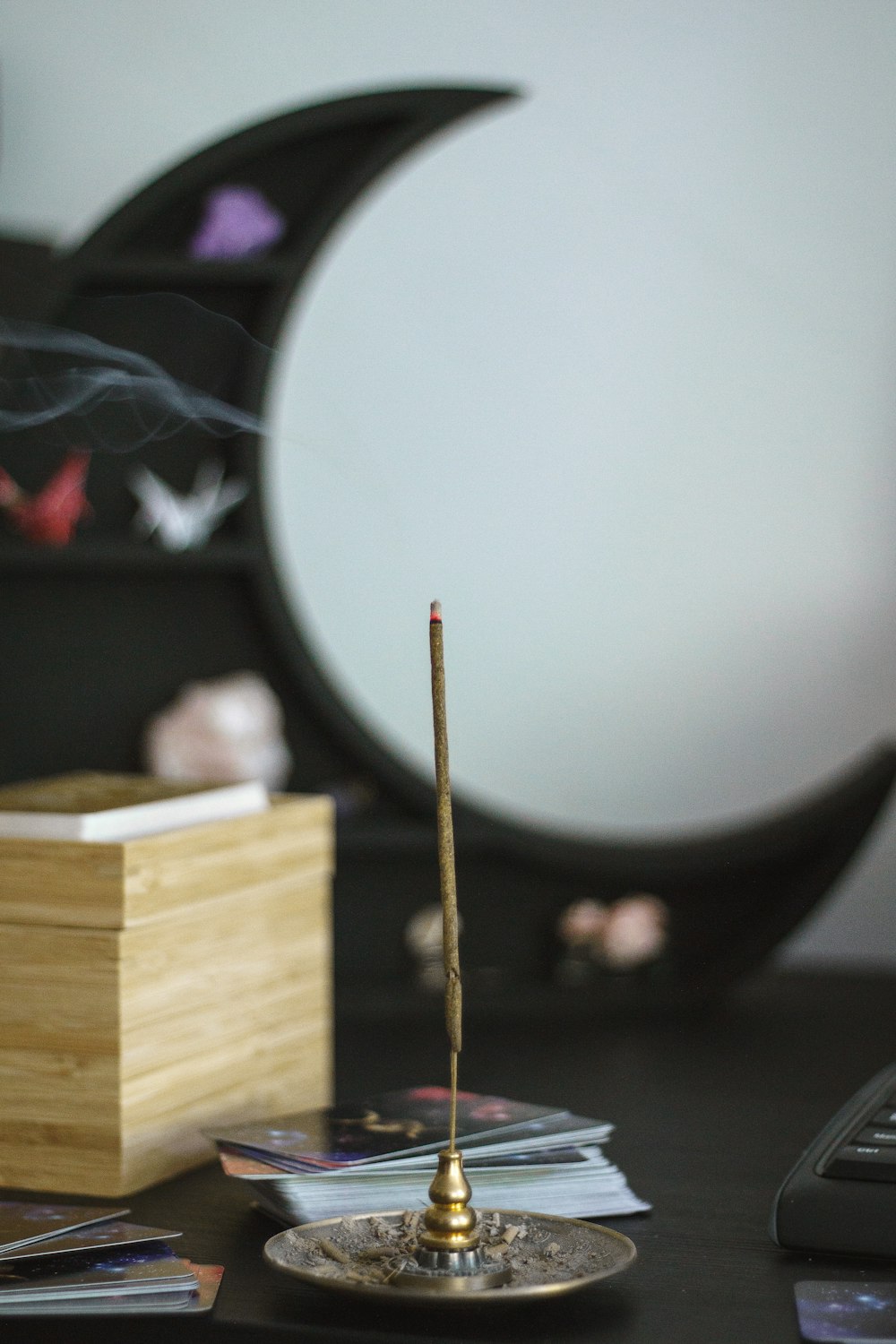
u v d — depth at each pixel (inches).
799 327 61.1
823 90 60.9
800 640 61.4
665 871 49.8
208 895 35.7
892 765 48.7
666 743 61.1
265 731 50.8
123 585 51.4
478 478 61.0
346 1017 48.6
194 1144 35.4
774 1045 44.5
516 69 62.1
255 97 64.2
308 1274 28.9
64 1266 30.2
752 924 50.9
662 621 61.3
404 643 60.5
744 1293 30.0
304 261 50.2
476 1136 32.9
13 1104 34.4
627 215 61.4
